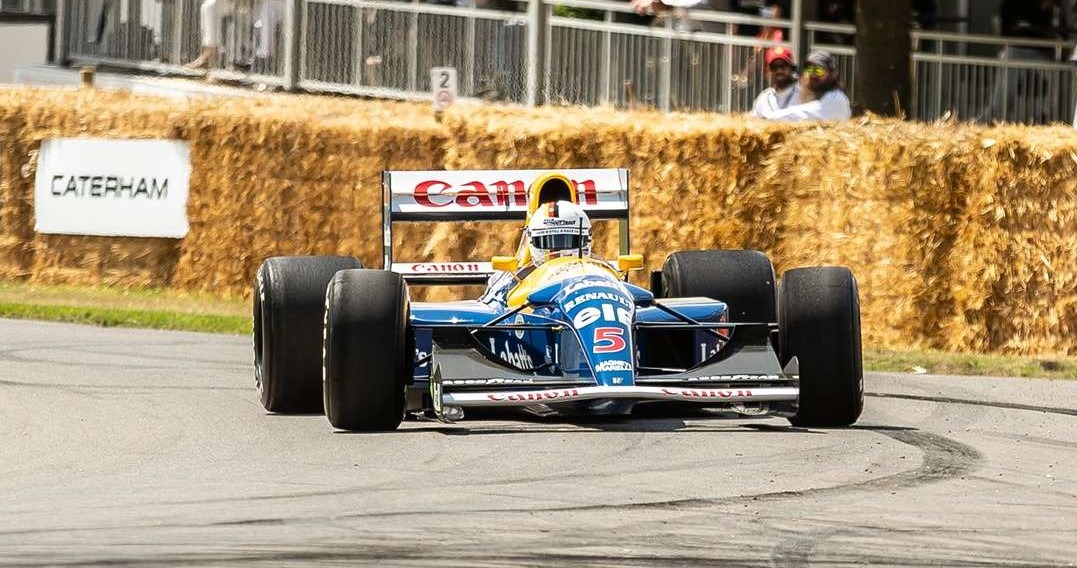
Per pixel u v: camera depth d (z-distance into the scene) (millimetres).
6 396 36281
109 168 61156
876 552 21625
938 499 25344
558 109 58312
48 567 20438
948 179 51188
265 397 34406
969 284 51062
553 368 32719
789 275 32500
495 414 34250
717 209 54656
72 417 33594
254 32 76062
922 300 51625
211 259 60219
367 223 58812
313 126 58750
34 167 62094
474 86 71312
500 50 70875
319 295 34281
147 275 61156
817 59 59000
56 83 81875
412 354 32000
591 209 38344
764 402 32281
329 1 74250
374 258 58906
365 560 20891
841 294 31969
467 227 57281
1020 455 30031
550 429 31938
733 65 68125
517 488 25656
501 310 33500
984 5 74688
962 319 51188
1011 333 51062
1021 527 23297
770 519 23562
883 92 63000
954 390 40188
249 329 51156
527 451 29141
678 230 55062
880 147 51875
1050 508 24750
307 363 33969
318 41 74625
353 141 58562
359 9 73500
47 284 62094
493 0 71875
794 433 31734
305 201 59125
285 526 22828
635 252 55469
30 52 84562
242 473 27109
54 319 52375
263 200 59438
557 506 24281
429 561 20859
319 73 74688
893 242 51844
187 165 60094
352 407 30875
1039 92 68812
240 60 76625
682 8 69312
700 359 34406
